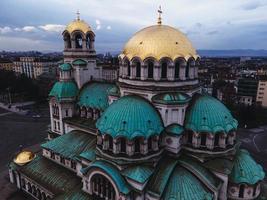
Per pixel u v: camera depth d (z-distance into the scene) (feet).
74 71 234.58
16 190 210.38
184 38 163.94
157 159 144.56
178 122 152.25
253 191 149.59
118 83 172.24
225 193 144.36
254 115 411.75
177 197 128.67
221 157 150.51
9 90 561.43
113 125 141.18
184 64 154.61
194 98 164.66
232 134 155.84
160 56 149.59
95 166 139.64
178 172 141.38
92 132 202.08
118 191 131.75
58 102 225.76
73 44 233.76
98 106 208.23
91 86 229.45
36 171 196.65
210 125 148.05
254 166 154.40
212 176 144.56
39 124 398.01
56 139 209.15
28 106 513.04
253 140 338.34
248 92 559.79
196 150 151.12
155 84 153.69
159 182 135.03
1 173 240.32
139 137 138.72
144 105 149.18
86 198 148.77
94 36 240.32
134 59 155.84
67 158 186.50
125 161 138.41
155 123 145.69
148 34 159.22
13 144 315.78
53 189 175.94
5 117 435.53
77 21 235.40
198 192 132.57
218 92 553.23
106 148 145.79
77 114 232.53
